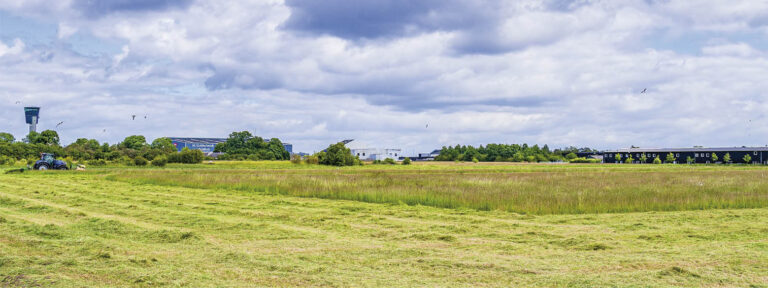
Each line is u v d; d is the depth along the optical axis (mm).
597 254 10016
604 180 34750
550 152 189000
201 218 14555
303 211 17266
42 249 10055
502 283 7816
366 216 15977
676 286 7648
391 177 37438
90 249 10078
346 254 9898
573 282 7836
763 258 9461
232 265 8859
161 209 17062
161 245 10781
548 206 18000
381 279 8000
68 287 7426
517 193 22000
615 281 7879
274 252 10086
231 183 28906
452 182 29828
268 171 49406
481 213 17125
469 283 7816
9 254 9562
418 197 20875
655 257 9695
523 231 13062
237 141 126000
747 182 31797
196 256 9586
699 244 11227
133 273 8164
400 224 14125
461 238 12008
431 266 8859
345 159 76938
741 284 7797
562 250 10555
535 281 7926
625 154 130250
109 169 52000
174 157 73750
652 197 20453
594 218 15969
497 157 155500
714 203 19484
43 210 16422
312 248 10523
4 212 16016
